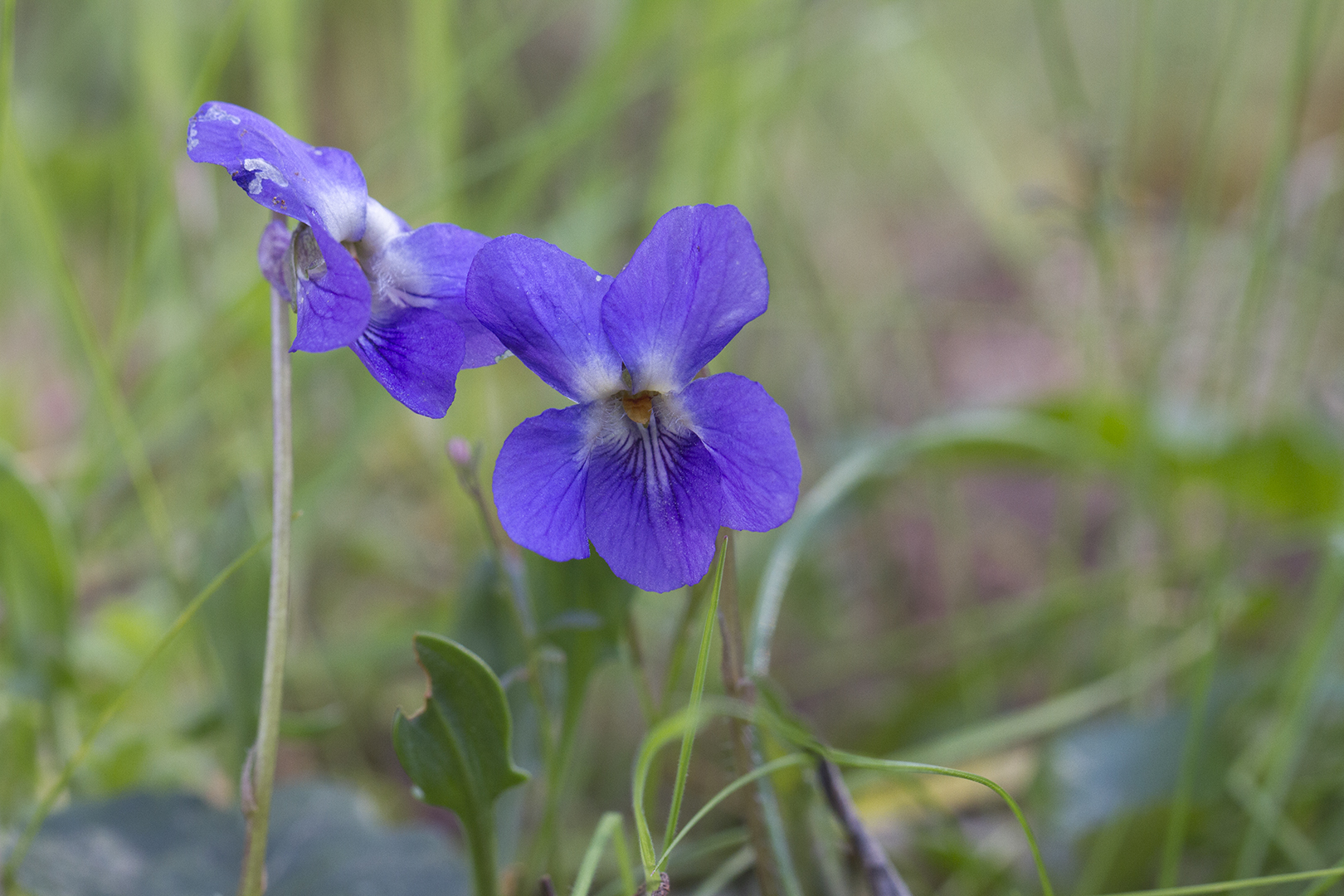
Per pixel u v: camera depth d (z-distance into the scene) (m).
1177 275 0.27
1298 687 0.23
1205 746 0.23
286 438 0.18
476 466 0.19
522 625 0.20
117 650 0.25
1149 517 0.31
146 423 0.28
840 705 0.30
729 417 0.17
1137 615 0.27
